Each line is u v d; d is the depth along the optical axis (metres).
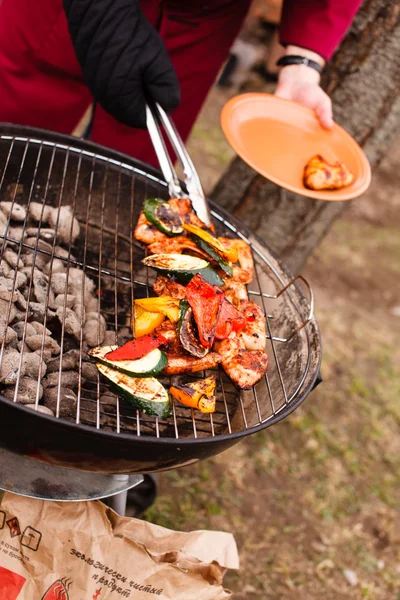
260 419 0.90
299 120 1.16
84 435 0.76
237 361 0.91
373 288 2.11
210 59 1.29
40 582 0.87
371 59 1.24
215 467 1.36
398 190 2.79
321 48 1.17
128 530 0.88
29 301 0.94
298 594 1.23
